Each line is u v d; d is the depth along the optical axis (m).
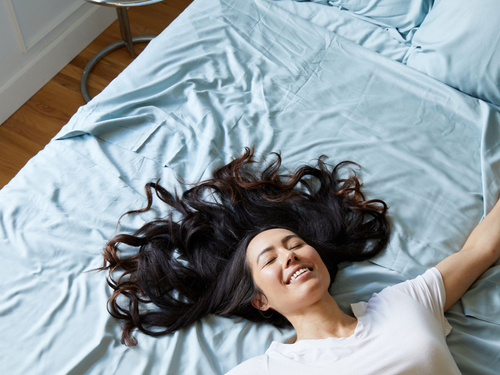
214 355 1.09
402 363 0.96
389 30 1.68
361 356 0.99
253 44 1.69
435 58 1.53
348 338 1.04
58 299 1.15
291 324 1.16
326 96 1.56
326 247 1.23
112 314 1.12
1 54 1.90
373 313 1.09
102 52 2.26
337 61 1.64
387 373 0.95
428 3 1.57
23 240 1.23
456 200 1.32
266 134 1.47
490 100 1.51
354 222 1.30
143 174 1.38
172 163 1.40
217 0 1.79
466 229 1.27
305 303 1.07
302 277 1.06
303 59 1.65
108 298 1.16
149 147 1.43
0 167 1.91
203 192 1.36
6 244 1.23
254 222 1.32
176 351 1.08
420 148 1.43
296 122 1.50
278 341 1.12
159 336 1.11
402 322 1.03
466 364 1.06
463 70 1.47
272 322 1.16
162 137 1.45
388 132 1.47
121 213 1.30
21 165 1.92
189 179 1.38
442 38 1.48
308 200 1.34
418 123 1.48
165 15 2.52
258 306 1.15
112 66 2.27
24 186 1.34
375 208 1.29
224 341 1.12
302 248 1.11
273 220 1.31
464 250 1.20
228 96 1.55
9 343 1.08
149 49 1.68
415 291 1.11
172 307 1.16
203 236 1.29
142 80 1.59
